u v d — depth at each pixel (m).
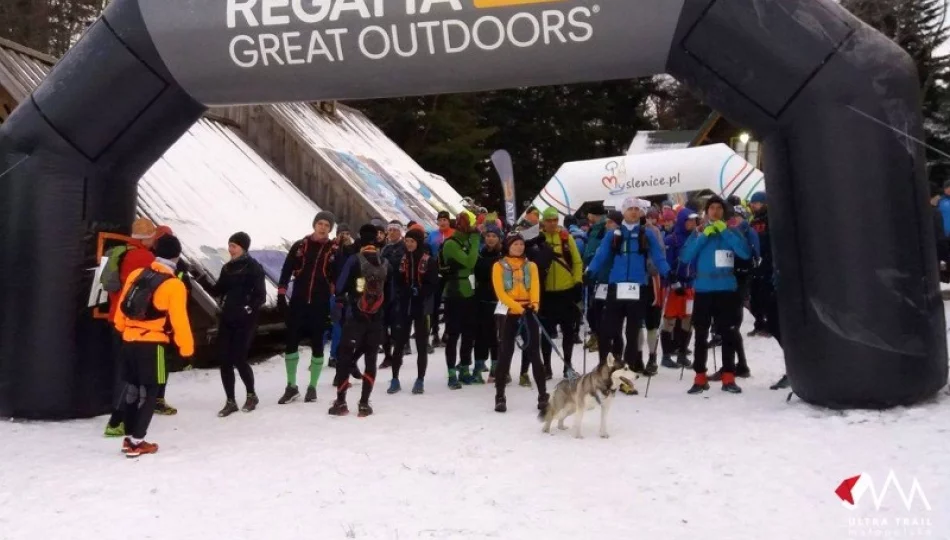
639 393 7.91
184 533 4.37
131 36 7.16
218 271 11.06
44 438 6.71
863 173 6.50
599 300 8.48
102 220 7.54
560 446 6.05
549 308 8.59
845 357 6.52
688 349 9.90
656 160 18.50
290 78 7.15
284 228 13.80
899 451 5.50
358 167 18.12
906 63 6.67
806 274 6.71
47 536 4.38
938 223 12.53
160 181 12.20
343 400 7.32
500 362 7.36
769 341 10.91
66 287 7.34
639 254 7.99
